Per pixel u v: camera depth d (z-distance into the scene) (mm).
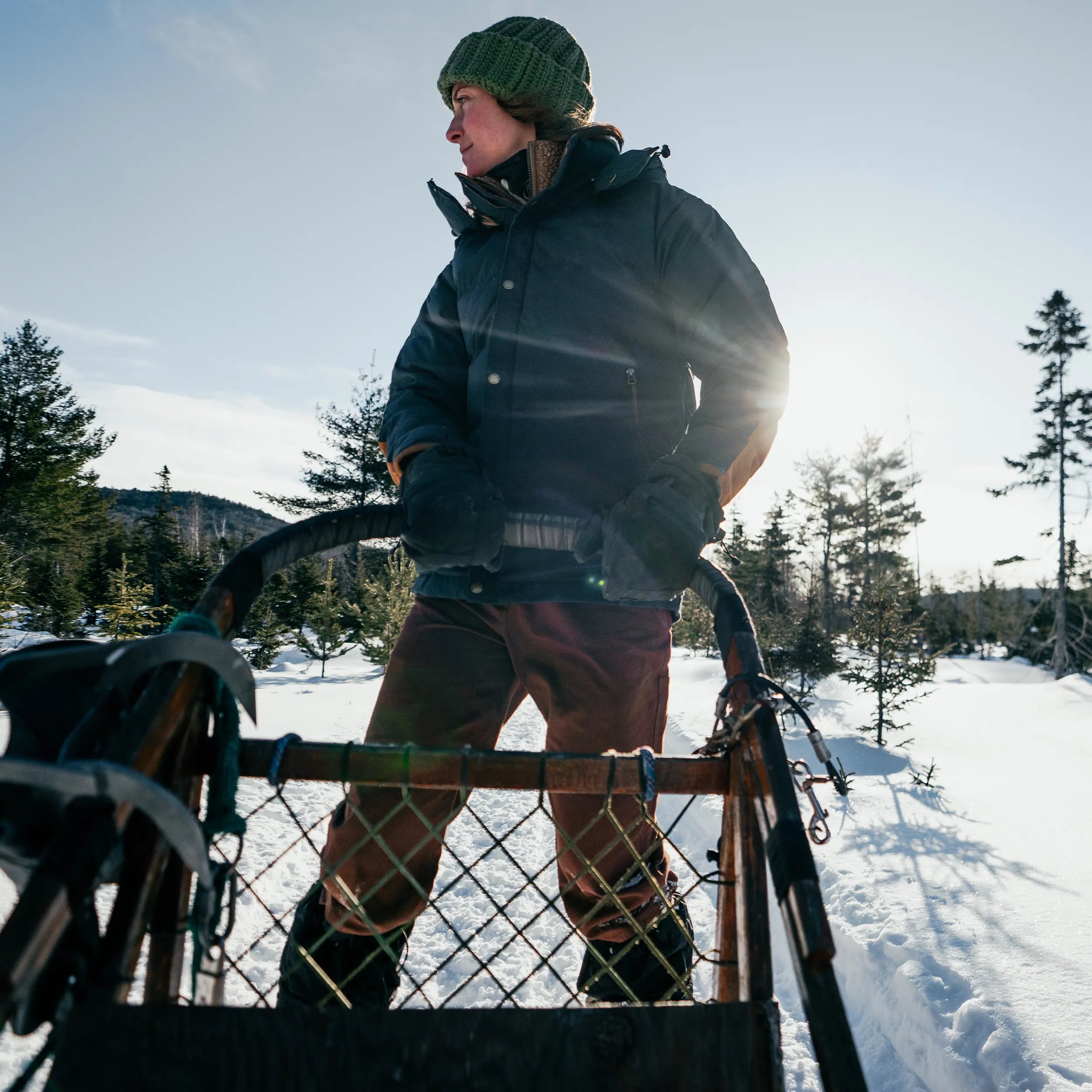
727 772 1013
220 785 856
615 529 1127
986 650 47812
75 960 625
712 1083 707
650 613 1334
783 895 714
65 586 21688
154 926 776
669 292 1380
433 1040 694
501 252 1463
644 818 1089
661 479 1168
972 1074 2584
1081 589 34531
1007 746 10125
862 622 11750
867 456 45438
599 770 998
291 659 21016
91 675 788
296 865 4250
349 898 1087
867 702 14383
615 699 1283
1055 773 8172
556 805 1328
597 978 1129
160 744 746
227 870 843
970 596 60375
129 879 712
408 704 1373
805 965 655
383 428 1466
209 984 843
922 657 11148
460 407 1529
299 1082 666
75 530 31922
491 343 1381
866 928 3803
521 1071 692
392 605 17672
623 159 1397
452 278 1619
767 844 774
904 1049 2973
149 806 626
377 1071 678
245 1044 667
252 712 861
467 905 3998
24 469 28422
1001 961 3334
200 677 848
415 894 1292
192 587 23562
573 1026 712
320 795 5406
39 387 29297
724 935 1025
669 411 1403
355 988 1264
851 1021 3318
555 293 1376
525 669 1329
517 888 4238
